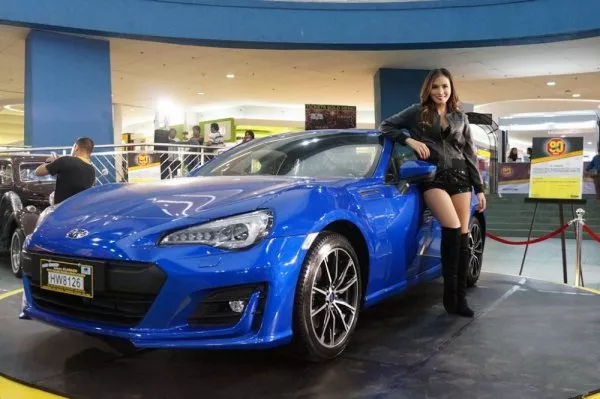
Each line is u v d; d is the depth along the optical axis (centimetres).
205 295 224
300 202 252
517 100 2048
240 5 1148
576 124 2608
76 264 237
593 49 1246
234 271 222
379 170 325
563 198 548
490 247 899
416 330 315
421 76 1479
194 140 1111
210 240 228
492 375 244
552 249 873
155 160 844
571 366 256
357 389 229
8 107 2094
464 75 1552
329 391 227
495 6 1147
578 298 397
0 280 542
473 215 420
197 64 1398
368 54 1301
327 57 1334
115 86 1716
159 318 224
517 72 1510
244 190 264
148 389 230
